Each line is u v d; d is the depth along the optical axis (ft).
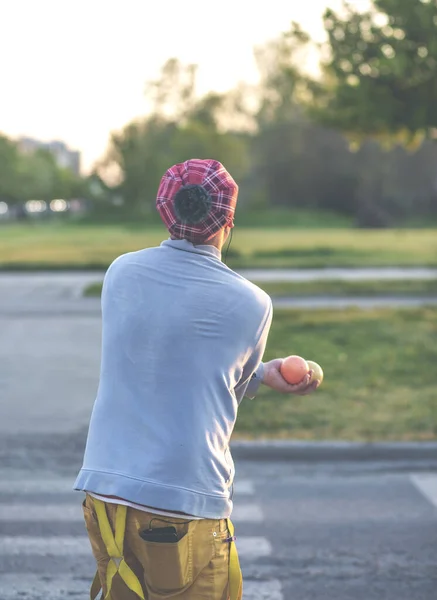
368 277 132.36
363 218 410.93
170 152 541.75
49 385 56.65
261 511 32.19
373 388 53.31
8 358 67.15
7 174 604.90
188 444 12.09
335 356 65.00
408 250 199.41
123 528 12.05
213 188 12.83
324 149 536.01
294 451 40.16
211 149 486.79
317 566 26.63
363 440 41.04
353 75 89.20
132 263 12.99
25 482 35.96
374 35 87.25
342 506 32.89
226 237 13.32
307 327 81.10
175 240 13.01
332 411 47.01
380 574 26.00
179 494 11.96
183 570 12.03
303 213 522.88
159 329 12.37
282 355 65.41
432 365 61.05
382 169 518.37
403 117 89.04
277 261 156.56
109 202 554.87
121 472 12.07
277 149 542.98
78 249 211.61
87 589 24.82
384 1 85.61
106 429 12.40
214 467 12.25
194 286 12.59
